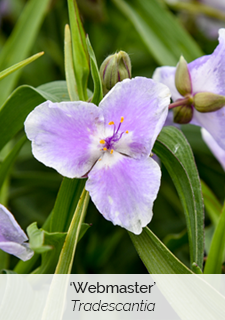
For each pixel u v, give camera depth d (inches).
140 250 10.2
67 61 11.0
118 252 14.9
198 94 11.2
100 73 10.7
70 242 10.1
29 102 11.6
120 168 10.0
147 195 9.8
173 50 15.1
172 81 11.8
